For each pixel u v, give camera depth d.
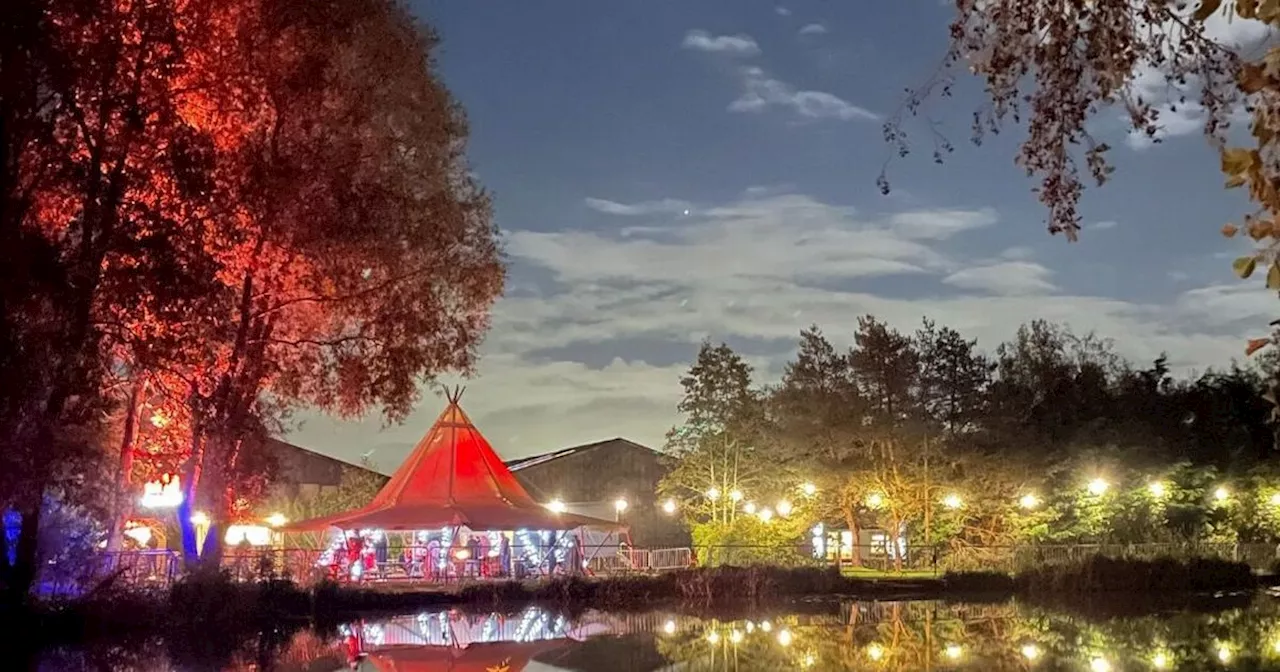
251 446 24.34
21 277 17.89
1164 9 5.34
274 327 25.48
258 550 28.50
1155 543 35.06
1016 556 33.72
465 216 25.78
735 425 42.25
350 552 30.09
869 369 38.50
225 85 22.03
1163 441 38.78
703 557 36.00
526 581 29.09
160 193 20.28
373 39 24.19
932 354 39.03
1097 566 31.78
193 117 21.77
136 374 21.80
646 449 47.06
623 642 19.38
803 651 17.78
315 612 24.89
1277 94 3.93
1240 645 18.56
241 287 23.88
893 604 28.58
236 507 24.94
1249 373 40.88
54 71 18.70
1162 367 42.28
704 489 42.78
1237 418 40.19
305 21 22.86
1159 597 30.19
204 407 23.25
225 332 21.83
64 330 18.41
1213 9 3.93
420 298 25.11
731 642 19.27
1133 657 16.92
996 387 39.59
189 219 20.41
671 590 29.52
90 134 20.00
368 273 24.78
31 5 18.31
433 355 25.42
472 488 32.25
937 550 36.56
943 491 36.50
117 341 20.22
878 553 43.59
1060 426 40.25
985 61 5.72
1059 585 31.44
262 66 22.73
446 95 25.64
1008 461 36.53
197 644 19.56
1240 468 38.75
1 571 19.72
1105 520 36.69
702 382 43.25
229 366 23.22
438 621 24.25
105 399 19.53
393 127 25.05
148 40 20.16
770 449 40.62
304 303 25.02
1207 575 32.47
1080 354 43.19
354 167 24.05
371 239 23.52
